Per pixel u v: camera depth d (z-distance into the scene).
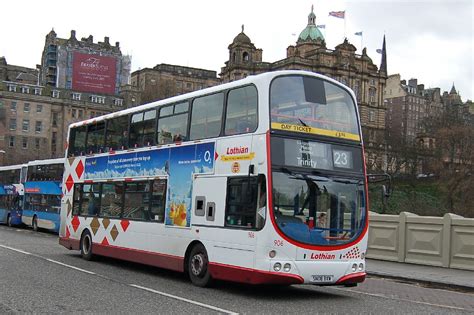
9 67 177.38
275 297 12.13
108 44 157.00
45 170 36.00
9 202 40.84
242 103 12.51
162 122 15.44
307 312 10.30
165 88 149.38
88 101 137.00
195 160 13.68
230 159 12.52
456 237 18.47
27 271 14.78
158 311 9.87
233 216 12.17
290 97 12.07
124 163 16.92
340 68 136.50
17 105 131.25
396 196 90.44
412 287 15.36
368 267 18.88
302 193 11.65
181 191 14.04
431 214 82.75
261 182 11.50
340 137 12.50
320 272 11.54
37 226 35.94
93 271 15.54
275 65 136.12
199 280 13.10
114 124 17.92
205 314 9.70
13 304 10.14
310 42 141.12
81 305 10.27
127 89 147.75
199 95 14.06
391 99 197.00
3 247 21.81
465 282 15.38
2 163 125.50
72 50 151.88
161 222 14.66
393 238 20.66
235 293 12.37
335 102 12.67
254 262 11.37
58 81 150.38
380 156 117.12
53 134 134.00
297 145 11.86
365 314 10.33
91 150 19.16
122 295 11.55
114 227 16.92
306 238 11.50
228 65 138.62
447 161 95.19
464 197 79.75
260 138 11.72
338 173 12.23
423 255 19.45
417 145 113.06
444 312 11.02
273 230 11.23
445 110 142.00
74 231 19.41
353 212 12.23
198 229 13.19
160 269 16.88
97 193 18.34
